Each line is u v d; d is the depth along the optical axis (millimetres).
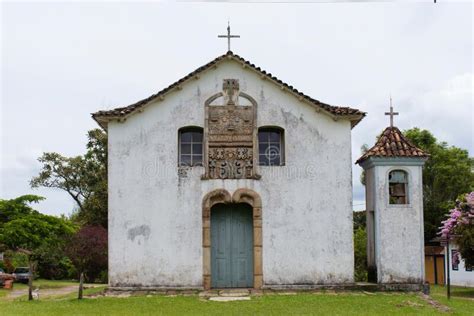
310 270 23016
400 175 24219
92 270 43969
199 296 21422
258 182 23281
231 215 23672
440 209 48156
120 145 23234
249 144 23422
